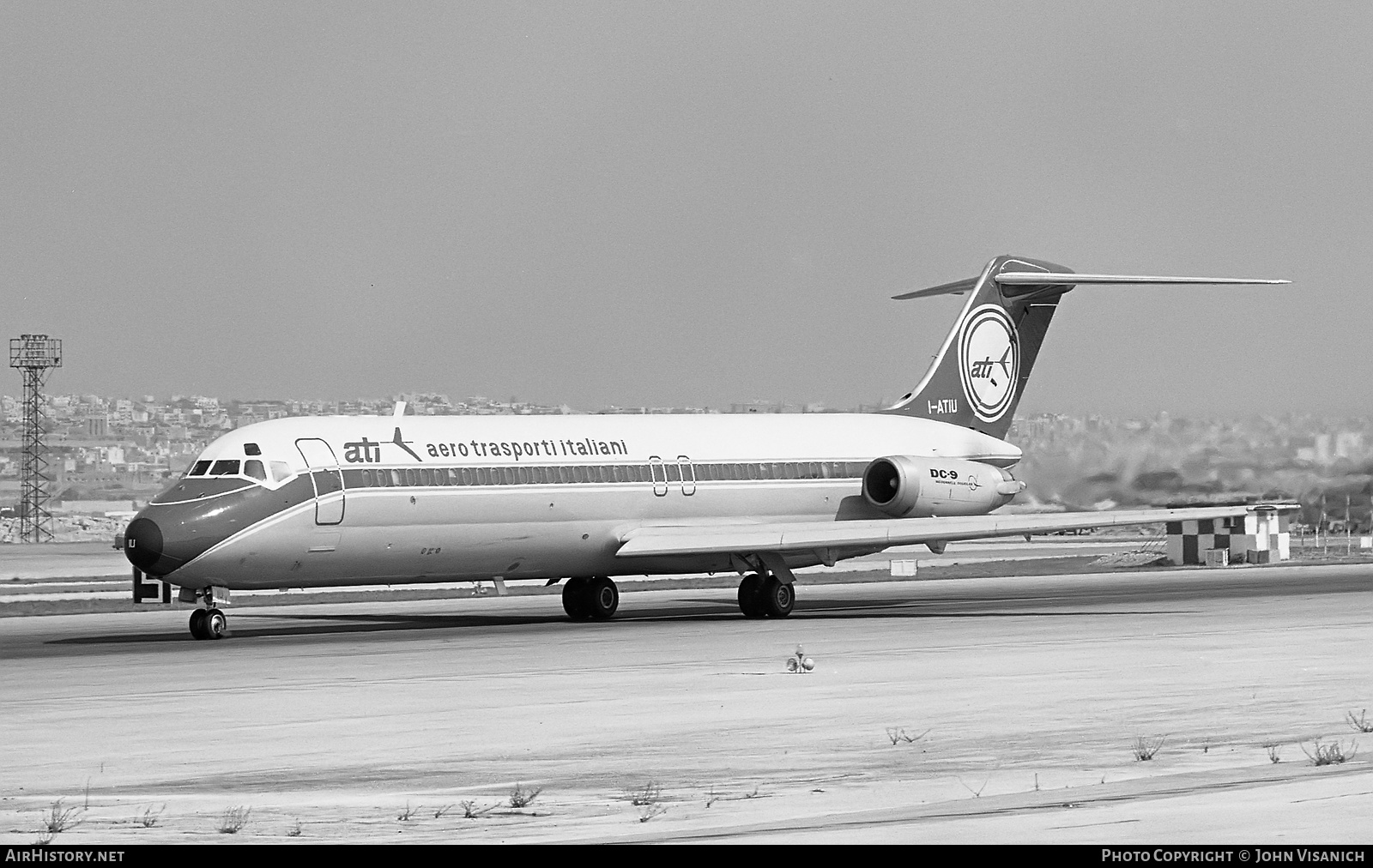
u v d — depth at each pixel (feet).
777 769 243.19
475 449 562.66
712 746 266.57
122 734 288.10
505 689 351.67
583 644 468.34
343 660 424.46
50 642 498.69
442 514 547.90
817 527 579.48
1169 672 369.30
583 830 200.23
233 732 289.74
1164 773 234.58
